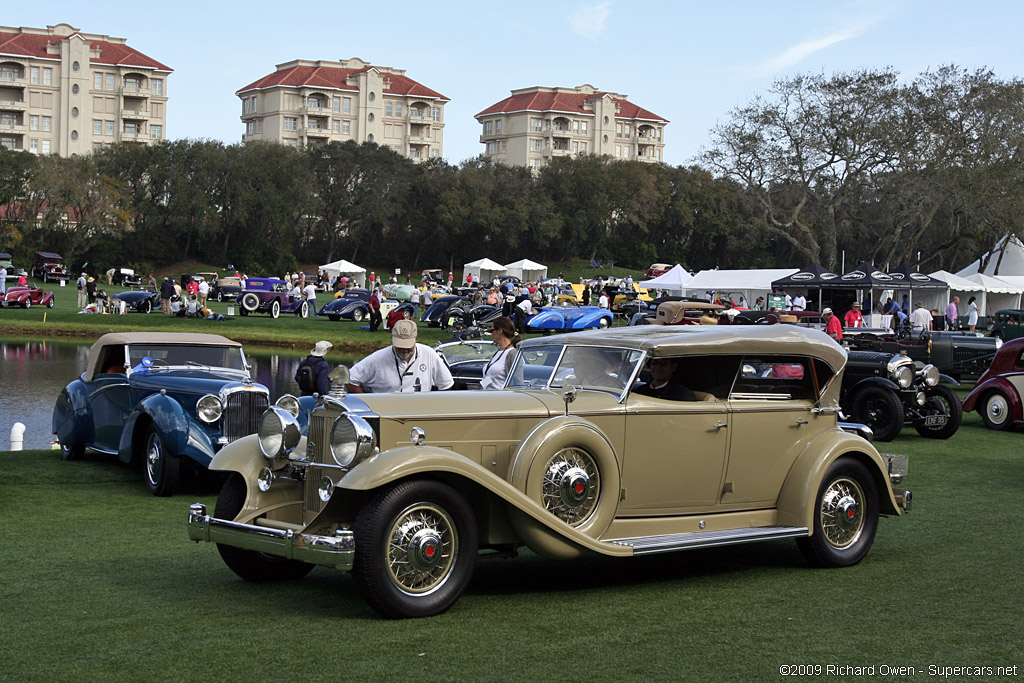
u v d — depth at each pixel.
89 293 47.44
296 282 61.12
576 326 37.41
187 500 9.56
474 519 5.65
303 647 4.96
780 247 112.75
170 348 11.46
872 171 55.03
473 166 109.50
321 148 105.44
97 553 7.20
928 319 32.38
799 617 5.63
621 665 4.73
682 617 5.61
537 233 107.81
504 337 8.53
